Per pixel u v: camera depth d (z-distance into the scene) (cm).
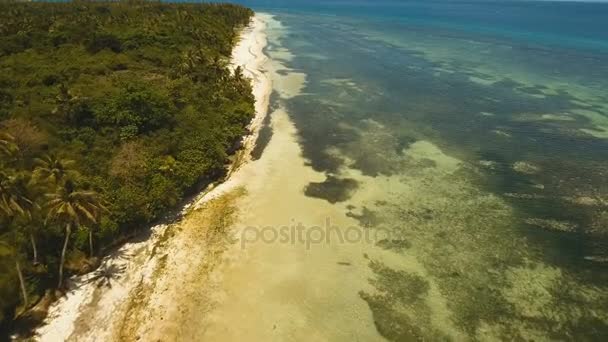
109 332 2864
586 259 3572
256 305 3077
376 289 3247
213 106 5778
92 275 3291
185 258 3484
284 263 3466
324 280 3312
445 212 4166
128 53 7569
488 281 3341
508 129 6025
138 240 3672
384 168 4947
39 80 5834
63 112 4728
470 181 4703
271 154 5188
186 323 2931
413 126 6100
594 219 4075
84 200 2944
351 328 2930
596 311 3077
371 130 5947
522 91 7700
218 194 4334
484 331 2922
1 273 2917
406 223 4000
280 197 4319
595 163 5088
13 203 2784
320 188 4503
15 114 4712
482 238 3816
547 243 3756
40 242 3231
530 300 3172
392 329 2930
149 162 4112
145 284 3234
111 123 4716
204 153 4566
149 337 2836
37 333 2827
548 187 4600
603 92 7669
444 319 3008
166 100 5144
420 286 3281
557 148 5466
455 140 5666
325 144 5500
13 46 7244
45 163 3195
